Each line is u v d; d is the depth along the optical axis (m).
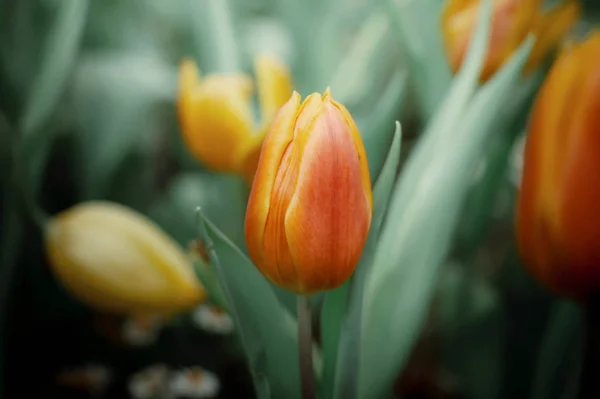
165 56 0.72
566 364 0.44
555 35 0.41
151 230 0.46
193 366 0.61
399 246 0.35
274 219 0.29
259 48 0.67
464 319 0.47
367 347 0.35
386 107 0.38
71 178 0.64
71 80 0.60
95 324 0.63
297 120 0.29
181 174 0.69
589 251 0.32
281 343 0.33
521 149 0.55
